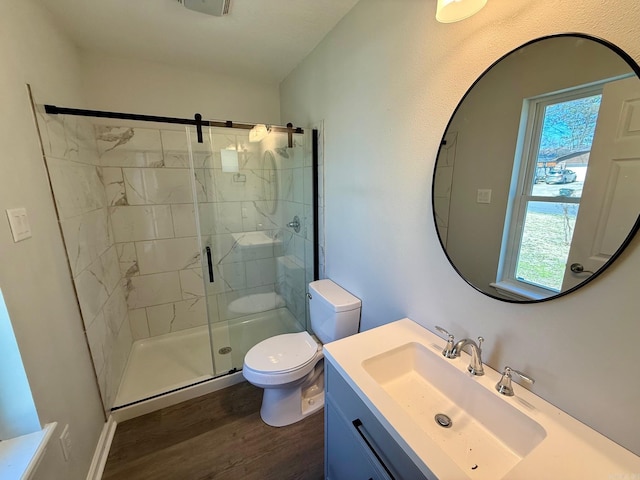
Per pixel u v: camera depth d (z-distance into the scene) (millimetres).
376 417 823
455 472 632
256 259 2594
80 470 1235
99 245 1846
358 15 1419
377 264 1505
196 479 1354
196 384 1898
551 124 746
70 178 1506
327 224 1986
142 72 2096
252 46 1861
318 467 1405
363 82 1443
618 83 622
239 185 2383
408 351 1134
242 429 1625
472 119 938
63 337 1229
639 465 641
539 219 792
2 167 950
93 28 1628
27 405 954
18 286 953
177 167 2311
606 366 689
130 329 2344
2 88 1010
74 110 1433
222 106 2393
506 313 906
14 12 1127
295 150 2254
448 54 999
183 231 2426
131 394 1822
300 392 1675
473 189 961
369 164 1474
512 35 808
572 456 665
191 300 2559
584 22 666
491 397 870
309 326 2402
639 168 602
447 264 1100
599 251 675
